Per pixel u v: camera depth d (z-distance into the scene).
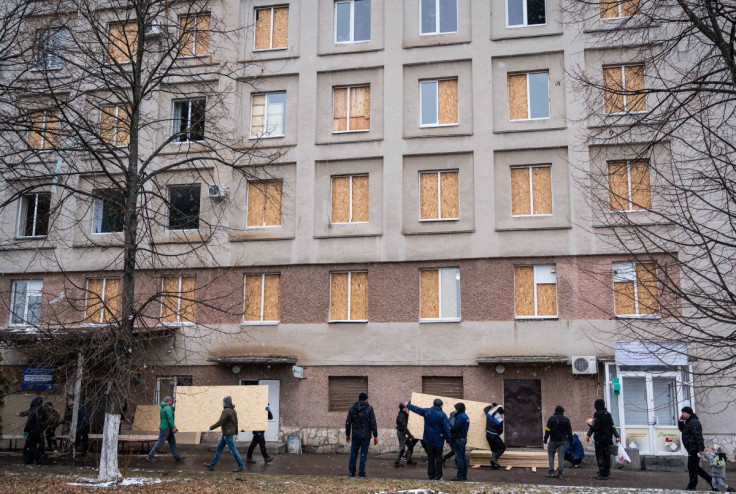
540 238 23.34
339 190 25.45
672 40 13.45
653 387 21.53
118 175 25.73
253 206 25.89
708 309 10.67
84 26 21.12
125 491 13.37
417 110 25.23
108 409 15.08
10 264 26.94
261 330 24.81
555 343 22.55
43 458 19.59
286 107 26.33
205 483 14.35
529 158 24.03
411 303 23.91
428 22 25.94
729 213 11.01
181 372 24.95
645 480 17.17
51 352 15.30
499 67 24.88
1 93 17.59
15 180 16.94
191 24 20.59
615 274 14.36
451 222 24.19
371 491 13.39
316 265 24.86
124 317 15.29
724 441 20.56
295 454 22.56
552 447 17.41
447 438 15.38
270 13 27.20
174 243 25.55
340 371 23.97
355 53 26.00
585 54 24.12
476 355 23.06
